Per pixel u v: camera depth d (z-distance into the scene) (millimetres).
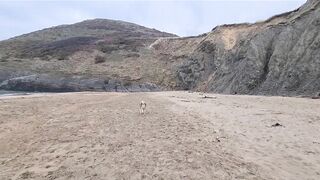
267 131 14992
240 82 51656
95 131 14531
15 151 11352
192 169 9516
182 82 77000
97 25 149250
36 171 9289
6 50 99188
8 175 8977
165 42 99875
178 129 15312
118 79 77188
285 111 21922
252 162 10422
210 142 12844
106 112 21172
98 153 10984
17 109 21609
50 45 102812
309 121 17641
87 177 8859
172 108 23906
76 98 32594
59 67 84562
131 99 32688
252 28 74312
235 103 27984
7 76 79875
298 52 44562
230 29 78562
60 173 9133
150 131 14734
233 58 60156
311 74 40781
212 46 76938
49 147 11758
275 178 9086
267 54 52375
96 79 76312
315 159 10797
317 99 30906
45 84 74750
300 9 56938
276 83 44594
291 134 14336
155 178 8797
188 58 81562
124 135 13766
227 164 10109
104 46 97938
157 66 85438
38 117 18547
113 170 9359
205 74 73750
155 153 11016
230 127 15961
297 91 40219
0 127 15375
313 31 45250
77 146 11859
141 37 118000
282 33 50656
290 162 10492
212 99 32719
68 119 17906
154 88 75188
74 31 134750
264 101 29625
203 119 18391
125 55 91812
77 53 92438
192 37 98375
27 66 84250
